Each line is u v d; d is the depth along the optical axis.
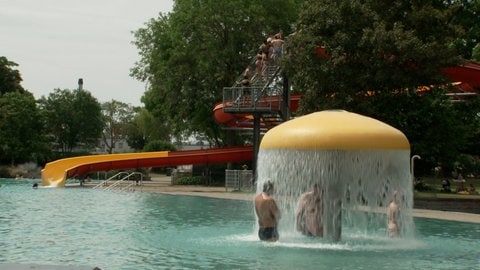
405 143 13.07
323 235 12.78
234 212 21.64
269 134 13.55
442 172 46.75
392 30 25.45
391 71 25.47
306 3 27.67
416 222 19.02
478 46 38.91
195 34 46.16
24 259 10.60
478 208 24.64
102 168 41.03
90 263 10.12
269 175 13.34
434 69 25.36
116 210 22.11
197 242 12.92
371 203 12.96
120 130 118.50
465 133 36.56
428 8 26.41
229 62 46.38
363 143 12.45
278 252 11.48
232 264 10.07
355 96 26.28
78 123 103.00
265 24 46.06
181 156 41.31
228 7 45.22
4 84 77.62
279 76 31.27
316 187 12.77
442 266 10.28
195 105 47.72
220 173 49.53
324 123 12.85
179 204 25.47
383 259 10.95
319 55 26.70
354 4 25.91
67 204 24.72
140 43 51.97
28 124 65.81
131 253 11.32
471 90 32.59
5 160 66.75
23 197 28.86
